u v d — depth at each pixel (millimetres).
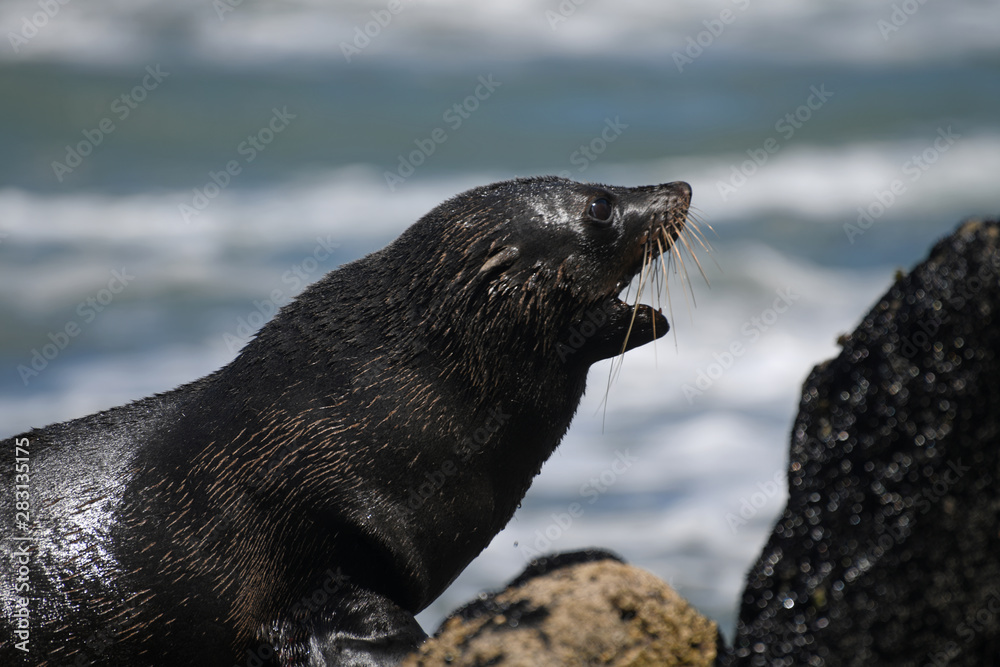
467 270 27359
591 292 28234
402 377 26906
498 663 17781
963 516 17547
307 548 26031
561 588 18375
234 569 25688
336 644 25125
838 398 18750
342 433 26328
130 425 27172
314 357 27250
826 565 18125
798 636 18047
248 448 26328
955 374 17703
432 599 28141
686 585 45906
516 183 28719
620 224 28531
